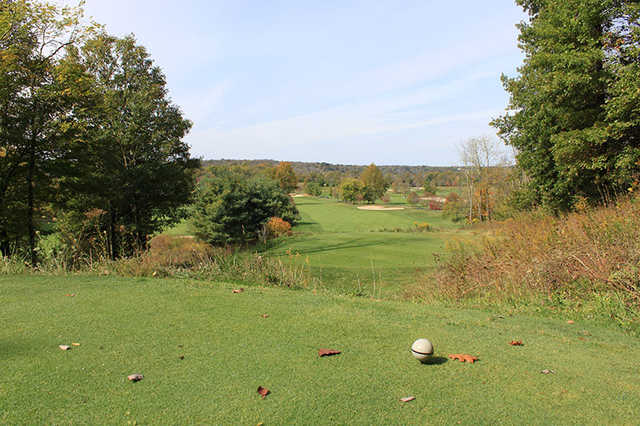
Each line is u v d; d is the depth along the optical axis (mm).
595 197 15594
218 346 3801
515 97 19938
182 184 23812
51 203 19312
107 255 9688
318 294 6723
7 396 2703
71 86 17203
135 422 2402
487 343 4199
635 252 6512
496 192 48219
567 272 6906
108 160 20375
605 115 14703
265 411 2568
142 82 23156
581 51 14469
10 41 16562
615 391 3043
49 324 4402
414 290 9266
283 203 56000
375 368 3354
